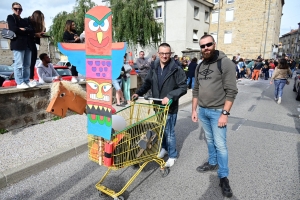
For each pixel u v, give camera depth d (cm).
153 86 328
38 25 491
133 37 1783
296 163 343
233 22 2645
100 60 202
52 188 281
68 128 475
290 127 528
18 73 452
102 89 207
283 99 912
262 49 2527
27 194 269
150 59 967
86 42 208
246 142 434
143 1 1809
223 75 255
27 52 462
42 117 511
